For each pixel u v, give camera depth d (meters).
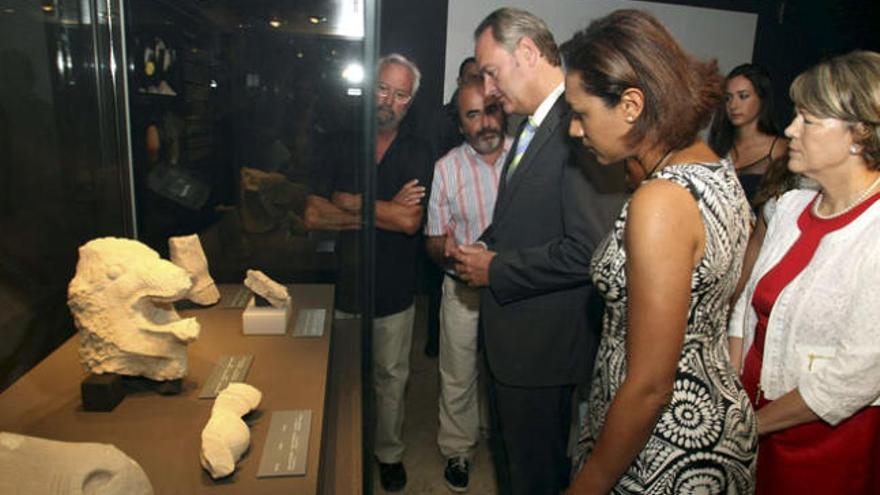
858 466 1.19
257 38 1.68
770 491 1.28
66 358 1.38
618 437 0.91
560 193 1.41
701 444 0.93
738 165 2.54
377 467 2.29
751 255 1.58
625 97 0.89
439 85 3.70
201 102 1.73
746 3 3.71
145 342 1.18
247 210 1.86
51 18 1.38
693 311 0.92
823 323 1.17
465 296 2.04
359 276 1.60
